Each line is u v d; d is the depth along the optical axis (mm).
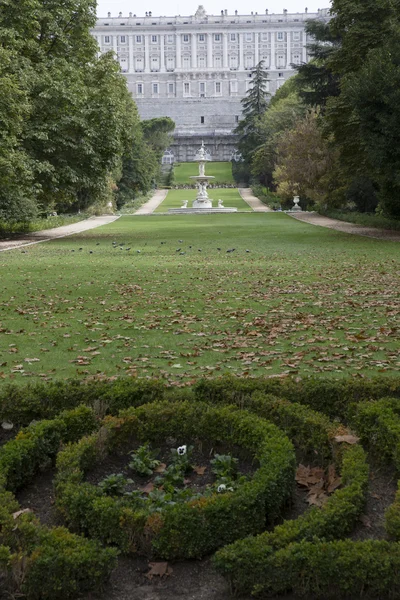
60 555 3363
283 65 136125
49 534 3518
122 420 5191
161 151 99375
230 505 3840
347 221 42969
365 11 28391
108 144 29172
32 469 4730
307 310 11211
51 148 27516
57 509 4133
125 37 135750
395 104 23344
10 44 25844
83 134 28438
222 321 10312
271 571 3361
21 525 3564
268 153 72125
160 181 96688
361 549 3381
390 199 33406
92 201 56344
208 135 120312
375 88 23500
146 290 13852
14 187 27141
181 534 3744
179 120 131750
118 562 3764
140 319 10555
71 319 10625
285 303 11938
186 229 39469
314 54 49406
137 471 4773
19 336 9352
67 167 28297
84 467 4711
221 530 3805
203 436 5230
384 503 4391
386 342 8734
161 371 7430
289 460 4320
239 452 5117
